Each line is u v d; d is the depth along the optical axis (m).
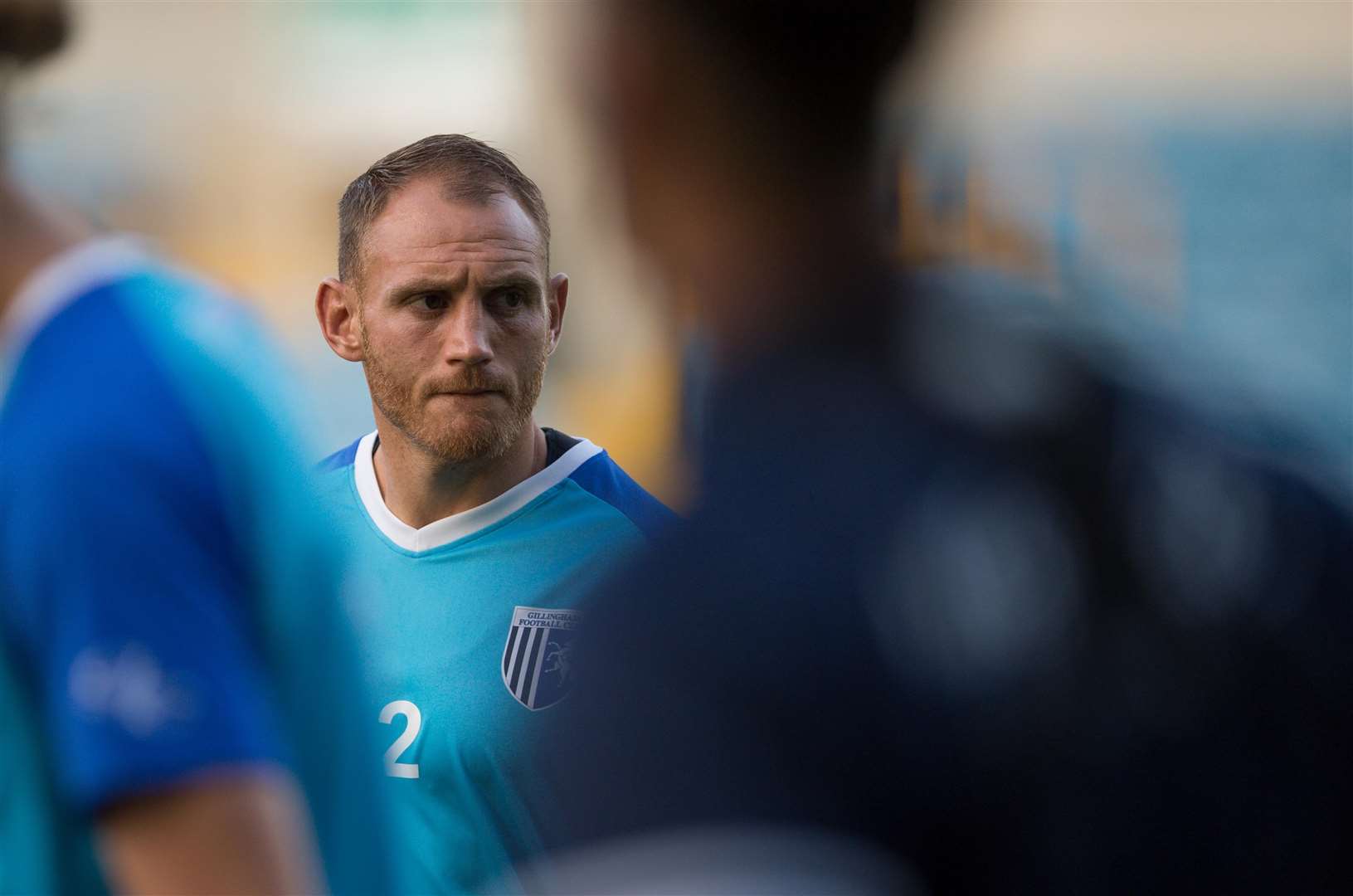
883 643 2.76
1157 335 3.34
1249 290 54.50
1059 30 78.31
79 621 3.24
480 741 7.33
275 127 53.59
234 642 3.42
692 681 2.79
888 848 2.74
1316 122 76.88
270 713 3.51
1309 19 78.88
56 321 3.39
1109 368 3.14
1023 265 3.30
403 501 8.13
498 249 7.87
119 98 52.38
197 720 3.29
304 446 3.81
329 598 3.77
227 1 55.22
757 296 3.07
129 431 3.30
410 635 7.82
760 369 3.03
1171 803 2.79
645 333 3.22
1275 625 2.93
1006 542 2.87
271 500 3.57
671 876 2.70
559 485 8.11
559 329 8.38
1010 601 2.83
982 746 2.74
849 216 3.07
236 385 3.56
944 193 3.18
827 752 2.73
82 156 45.28
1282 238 60.78
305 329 42.78
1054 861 2.75
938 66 3.08
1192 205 64.94
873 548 2.82
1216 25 78.25
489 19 51.34
